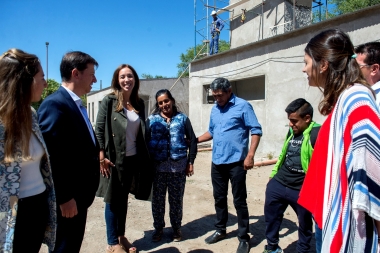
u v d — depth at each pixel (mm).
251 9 13500
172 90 21250
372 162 1164
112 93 3012
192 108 13320
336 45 1378
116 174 2967
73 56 2127
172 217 3451
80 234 2135
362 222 1213
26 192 1666
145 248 3301
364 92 1267
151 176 3232
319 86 1497
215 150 3320
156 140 3312
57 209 2004
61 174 1920
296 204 2697
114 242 3049
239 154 3178
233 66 11047
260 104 9836
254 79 11352
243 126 3230
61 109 1949
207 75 12398
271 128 9453
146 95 21234
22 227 1667
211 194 5289
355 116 1221
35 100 1674
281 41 9062
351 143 1217
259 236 3598
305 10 12258
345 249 1236
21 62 1546
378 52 2129
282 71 9062
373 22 6770
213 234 3500
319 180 1512
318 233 1812
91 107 32656
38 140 1715
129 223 3979
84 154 2072
